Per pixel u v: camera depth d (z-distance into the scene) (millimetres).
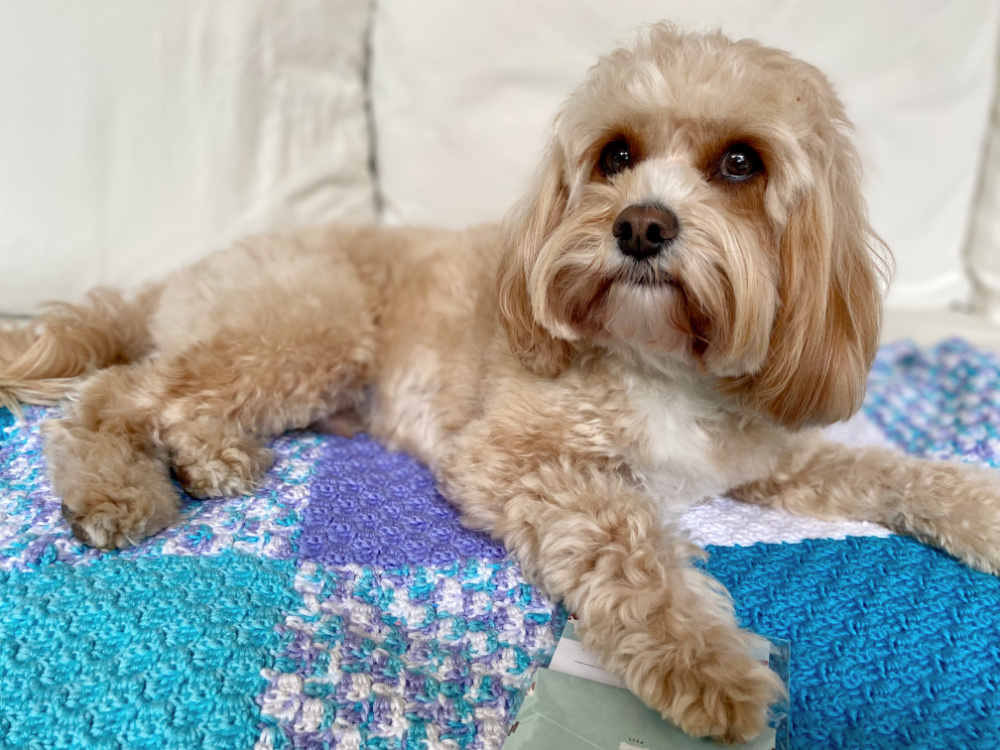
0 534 343
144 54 577
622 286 340
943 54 680
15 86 548
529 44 657
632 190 343
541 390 405
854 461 435
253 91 618
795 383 364
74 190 571
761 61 360
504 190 687
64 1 549
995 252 734
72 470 358
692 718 265
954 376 592
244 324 441
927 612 338
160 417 414
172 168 600
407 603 334
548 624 331
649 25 434
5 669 274
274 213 632
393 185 707
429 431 473
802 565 366
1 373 439
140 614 299
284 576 331
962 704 296
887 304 739
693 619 298
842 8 660
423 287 490
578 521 340
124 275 595
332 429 494
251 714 263
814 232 351
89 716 261
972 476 408
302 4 629
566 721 276
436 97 672
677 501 415
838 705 293
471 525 384
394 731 266
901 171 710
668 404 390
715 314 331
